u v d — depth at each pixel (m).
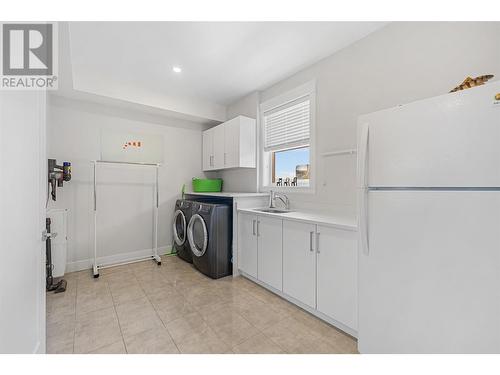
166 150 3.76
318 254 1.88
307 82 2.67
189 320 1.89
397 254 1.26
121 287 2.50
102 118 3.19
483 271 1.00
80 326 1.79
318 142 2.55
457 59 1.62
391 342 1.29
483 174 1.00
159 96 3.33
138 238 3.51
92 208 3.13
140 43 2.24
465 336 1.05
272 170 3.38
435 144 1.12
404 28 1.89
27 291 1.13
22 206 1.08
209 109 3.83
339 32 2.08
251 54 2.43
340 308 1.71
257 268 2.54
